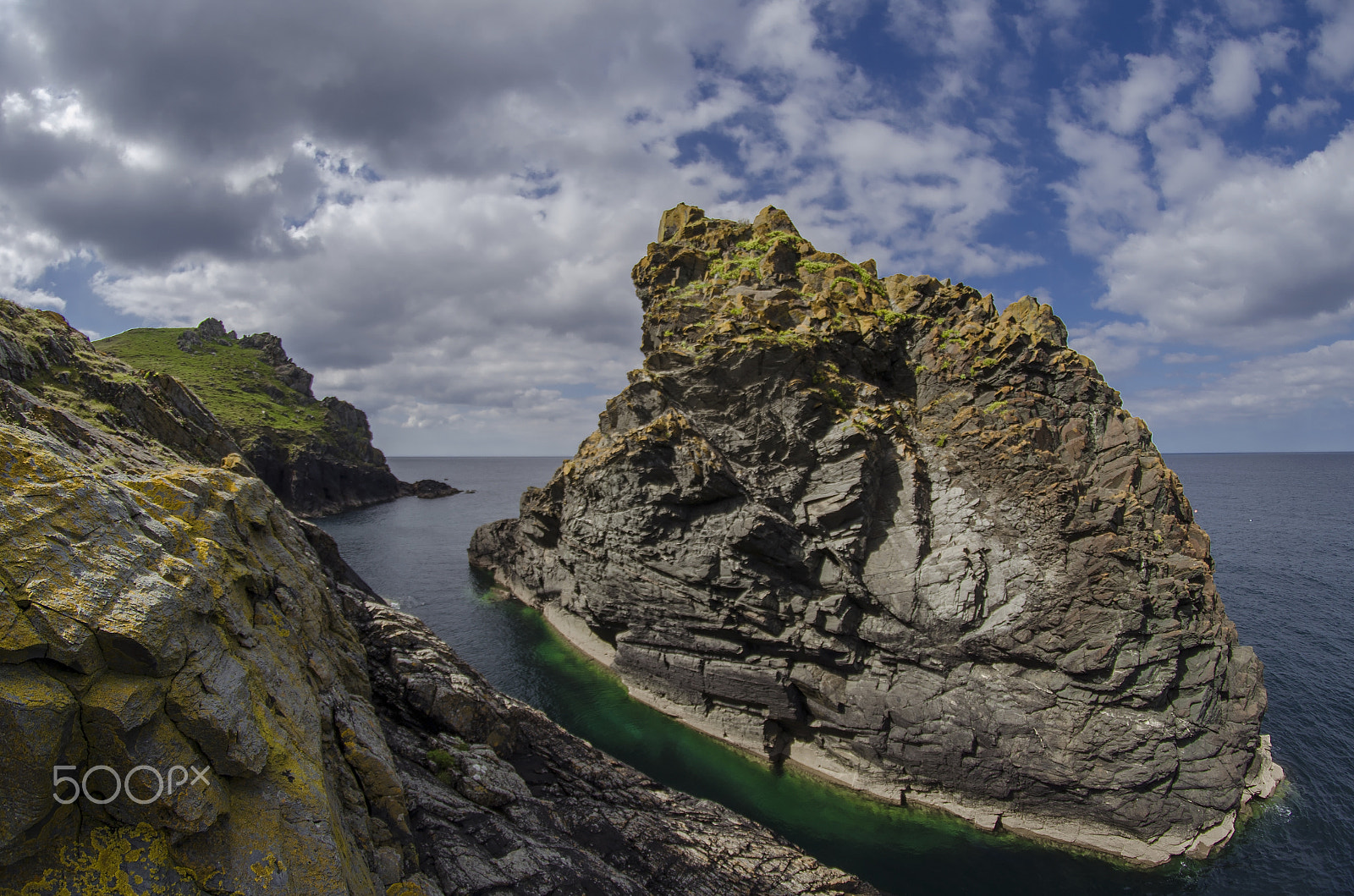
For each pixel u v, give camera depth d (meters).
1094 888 29.16
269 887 10.70
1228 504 148.38
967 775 34.38
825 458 40.81
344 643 24.66
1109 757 31.86
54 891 8.84
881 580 38.19
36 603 9.30
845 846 31.72
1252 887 28.53
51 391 24.88
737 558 40.84
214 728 10.73
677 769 37.94
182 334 178.25
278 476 127.75
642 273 55.16
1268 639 54.22
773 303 46.03
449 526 122.44
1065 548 35.16
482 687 30.31
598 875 21.06
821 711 38.72
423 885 16.59
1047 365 41.31
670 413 44.88
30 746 8.51
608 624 50.38
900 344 46.31
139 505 13.69
